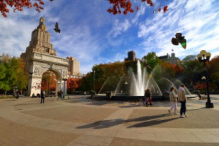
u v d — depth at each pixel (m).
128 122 7.02
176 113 8.97
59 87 50.81
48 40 111.38
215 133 5.21
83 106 13.67
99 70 60.75
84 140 4.65
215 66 47.94
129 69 52.25
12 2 4.37
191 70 59.47
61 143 4.42
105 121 7.28
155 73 45.03
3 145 4.32
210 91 50.69
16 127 6.37
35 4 4.58
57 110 11.29
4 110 11.74
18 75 42.00
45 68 46.62
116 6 4.36
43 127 6.32
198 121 7.07
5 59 43.03
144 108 11.71
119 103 15.63
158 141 4.46
